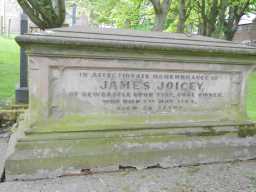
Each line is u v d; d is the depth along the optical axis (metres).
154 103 3.99
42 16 6.11
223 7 11.66
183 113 4.13
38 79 3.53
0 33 32.69
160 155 3.80
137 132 3.84
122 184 3.28
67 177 3.44
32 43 3.38
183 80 4.11
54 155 3.44
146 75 3.93
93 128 3.69
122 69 3.81
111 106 3.81
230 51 4.11
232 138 4.23
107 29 4.00
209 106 4.27
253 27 26.77
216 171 3.74
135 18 14.41
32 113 3.54
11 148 3.64
